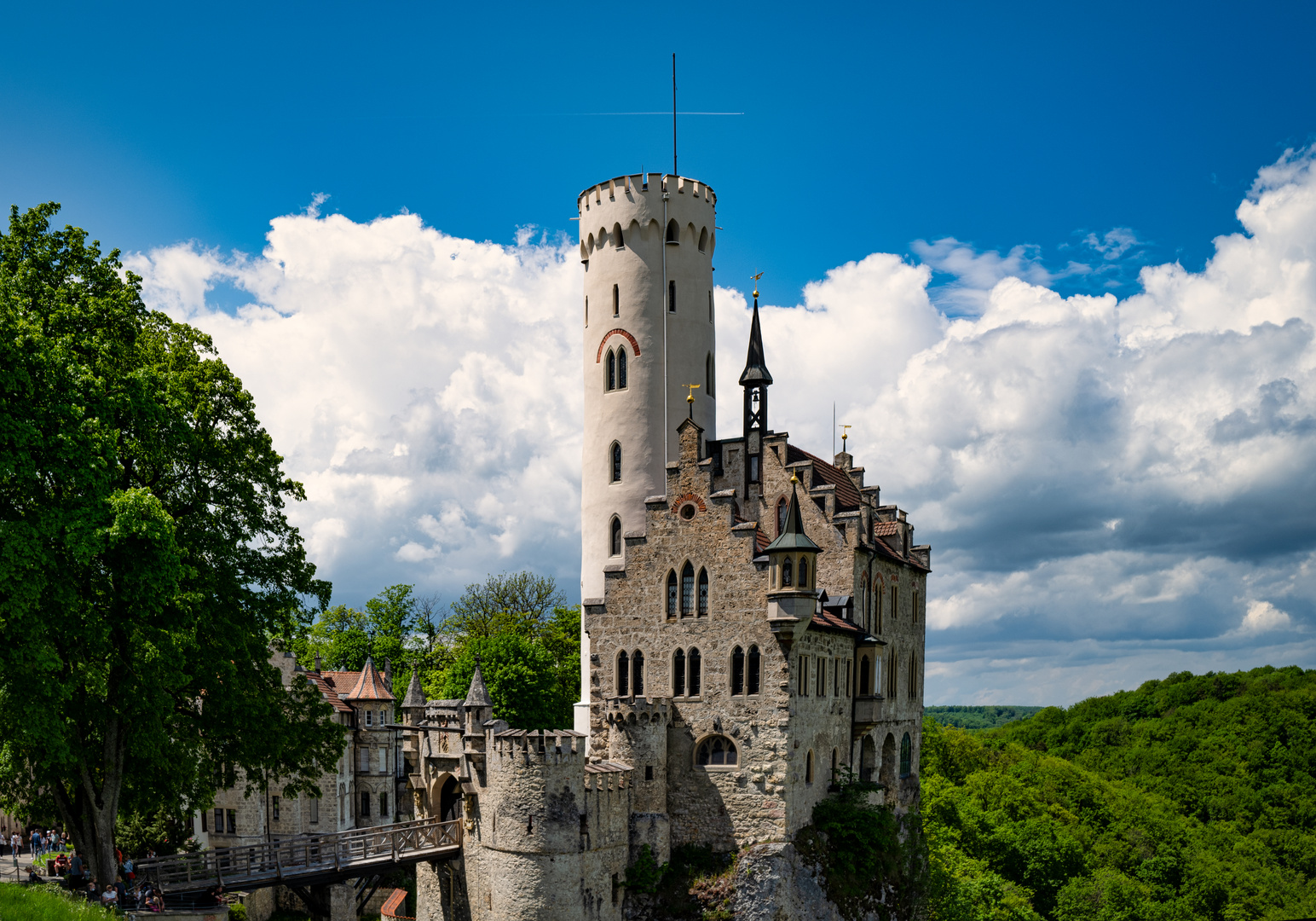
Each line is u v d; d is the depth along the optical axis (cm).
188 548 4538
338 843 5459
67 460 3825
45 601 3841
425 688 10900
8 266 4369
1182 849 12200
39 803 4666
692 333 7238
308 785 5106
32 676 3788
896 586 7206
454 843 5888
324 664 11575
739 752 5688
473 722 5809
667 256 7200
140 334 4784
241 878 5034
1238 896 11200
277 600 4888
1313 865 12688
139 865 4750
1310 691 17112
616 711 5841
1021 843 10406
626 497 7044
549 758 5388
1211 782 15300
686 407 7150
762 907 5412
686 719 5850
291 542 5069
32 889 3822
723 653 5781
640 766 5772
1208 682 19525
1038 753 15588
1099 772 17138
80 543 3694
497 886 5544
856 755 6450
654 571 6028
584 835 5391
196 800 4812
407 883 8369
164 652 4119
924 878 6975
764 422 6738
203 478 4803
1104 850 11769
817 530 6488
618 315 7188
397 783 9225
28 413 3778
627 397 7106
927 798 10475
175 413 4456
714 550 5850
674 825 5822
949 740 14062
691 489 5953
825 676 6075
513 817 5475
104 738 4456
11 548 3566
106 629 3962
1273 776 15312
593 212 7369
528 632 11156
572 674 10312
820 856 5747
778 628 5609
